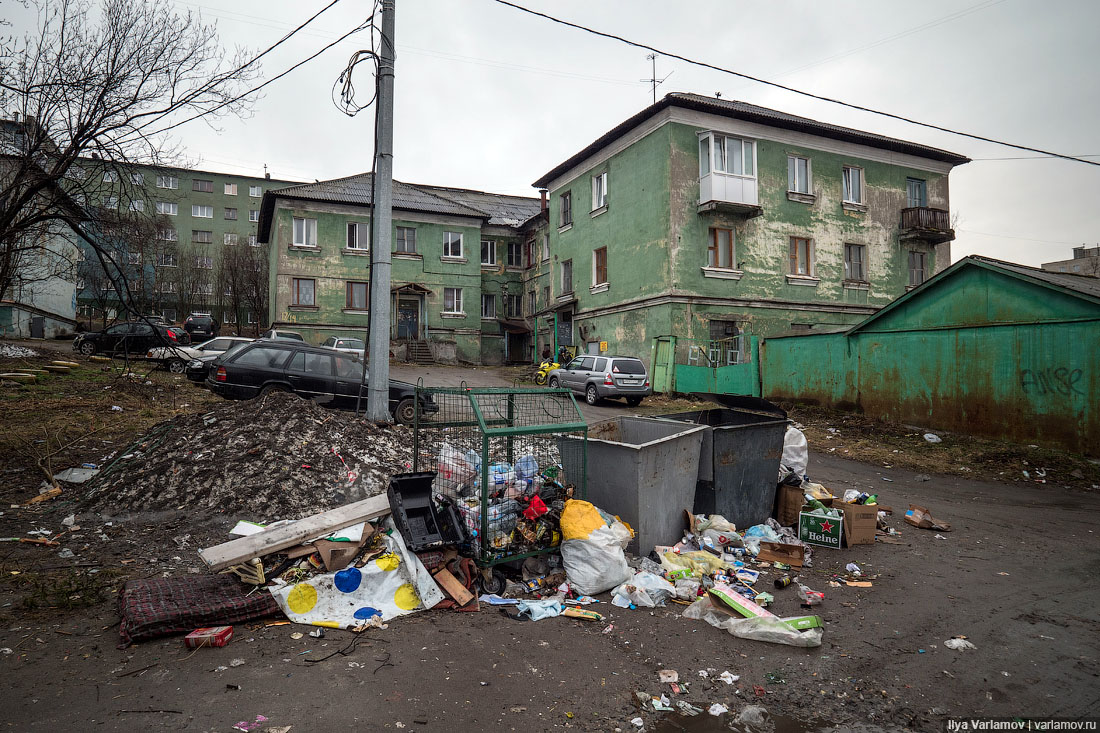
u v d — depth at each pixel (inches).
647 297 822.5
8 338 869.2
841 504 250.1
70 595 160.6
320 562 168.2
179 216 1877.5
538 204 1593.3
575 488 217.9
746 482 244.2
